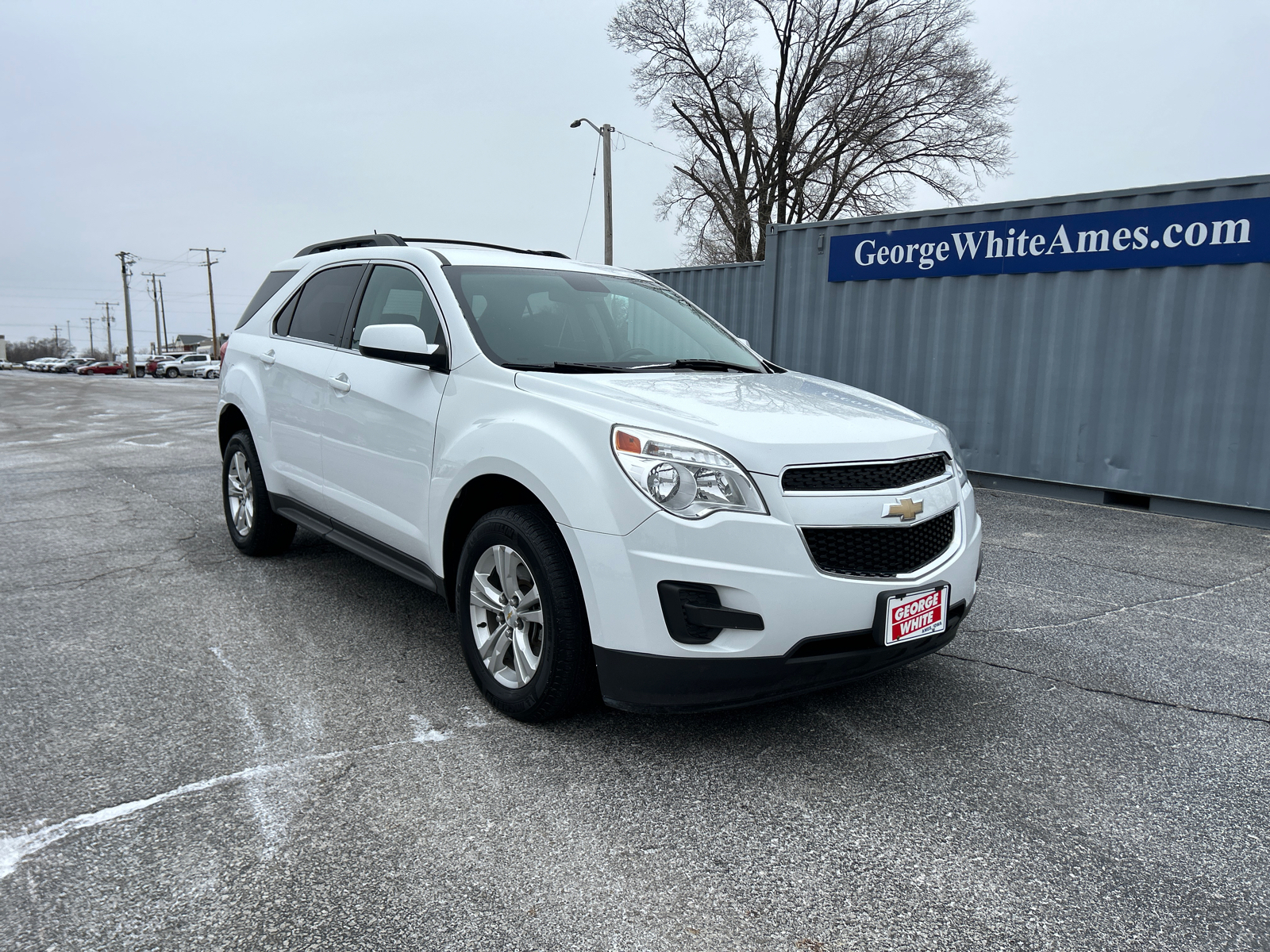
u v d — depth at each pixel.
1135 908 2.03
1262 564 5.48
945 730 2.99
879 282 8.98
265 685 3.25
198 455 10.11
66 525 6.02
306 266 4.70
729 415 2.72
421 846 2.22
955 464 3.15
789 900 2.04
